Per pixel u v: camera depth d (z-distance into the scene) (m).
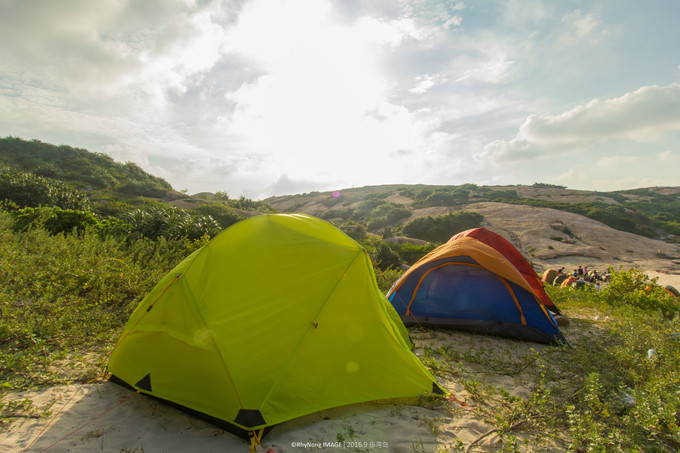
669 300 9.61
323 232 4.44
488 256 6.32
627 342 4.89
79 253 8.23
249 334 3.48
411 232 50.25
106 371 3.91
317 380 3.49
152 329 3.69
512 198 73.62
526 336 6.02
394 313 5.35
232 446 2.95
